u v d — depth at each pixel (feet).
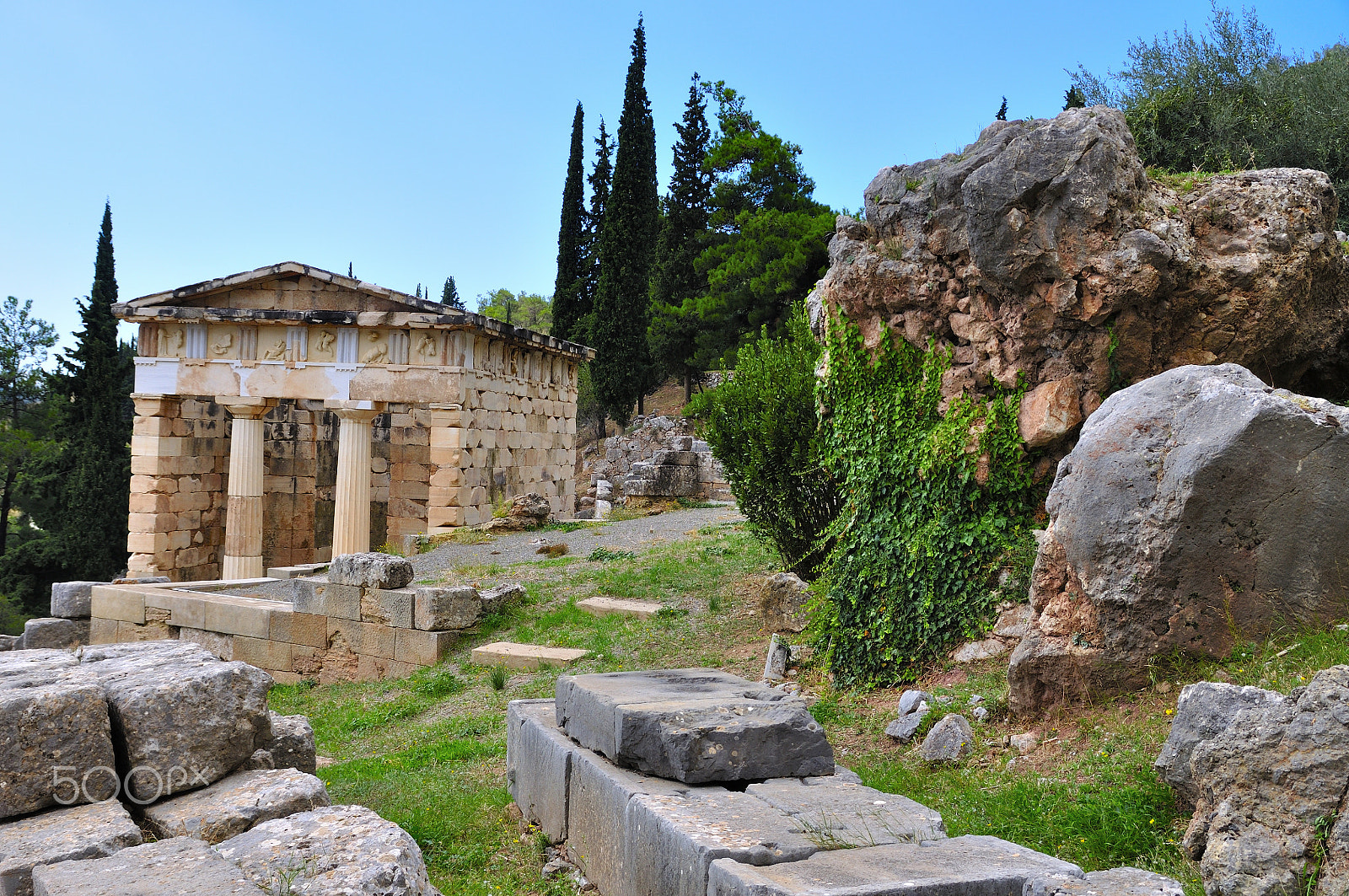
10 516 204.03
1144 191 27.96
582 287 174.29
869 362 32.99
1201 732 17.76
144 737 17.75
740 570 50.44
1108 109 27.91
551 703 25.11
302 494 105.29
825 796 16.90
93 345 152.87
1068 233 27.43
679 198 166.50
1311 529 21.04
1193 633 22.02
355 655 46.73
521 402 95.25
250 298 84.12
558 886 18.89
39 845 14.88
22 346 194.90
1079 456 24.12
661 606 45.93
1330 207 29.78
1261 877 14.83
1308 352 30.81
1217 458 21.20
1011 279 28.40
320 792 17.97
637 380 151.84
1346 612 20.94
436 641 44.14
